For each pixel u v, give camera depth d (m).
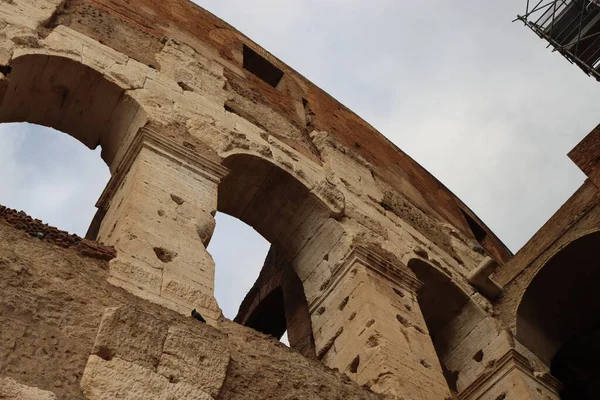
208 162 13.59
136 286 9.66
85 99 14.43
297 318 17.80
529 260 19.31
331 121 21.78
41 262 8.88
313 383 10.17
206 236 11.95
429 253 18.31
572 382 20.22
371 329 12.88
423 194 22.67
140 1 18.98
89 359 7.78
